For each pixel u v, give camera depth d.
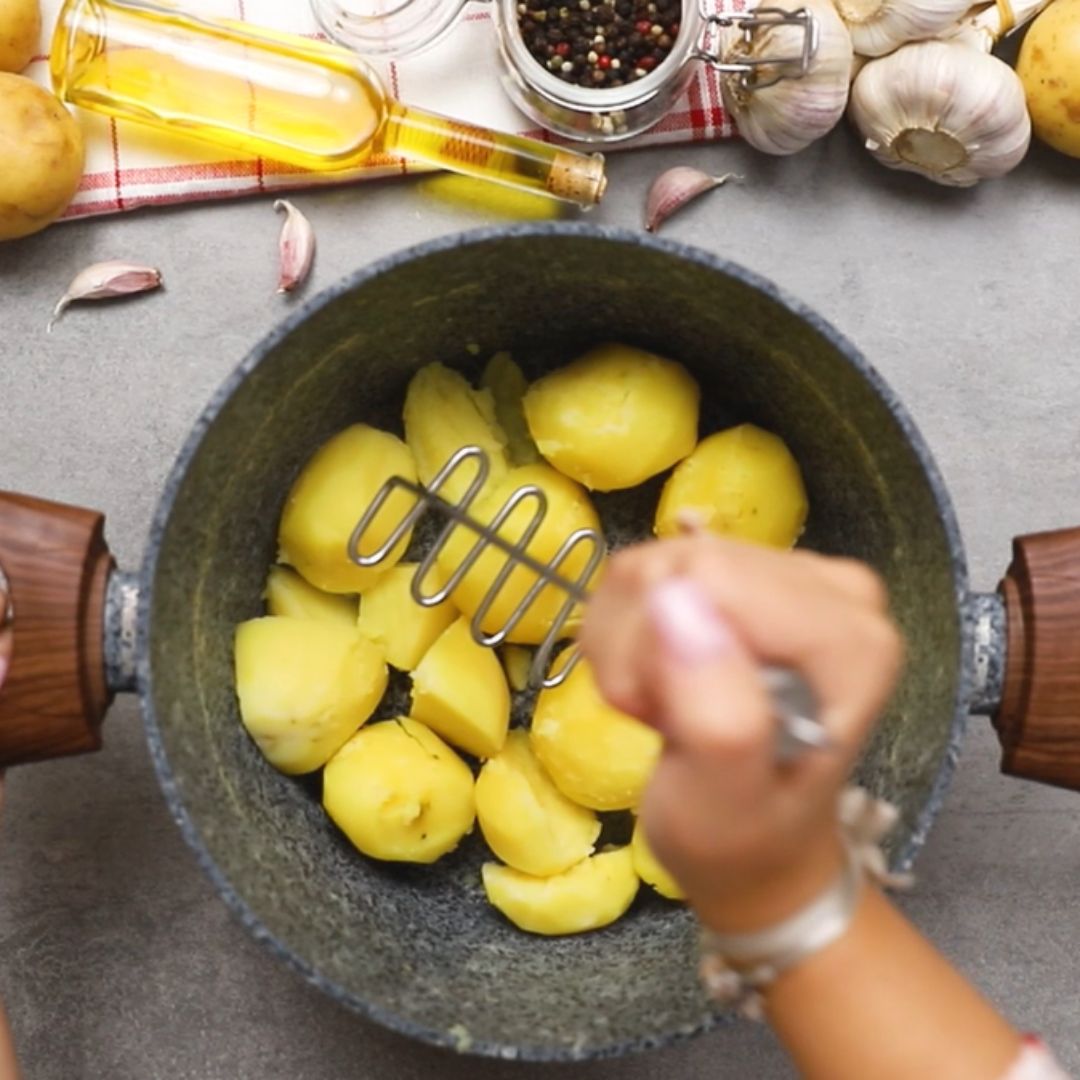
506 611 0.75
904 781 0.70
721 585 0.48
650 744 0.74
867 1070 0.56
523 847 0.76
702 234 0.84
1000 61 0.81
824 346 0.69
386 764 0.75
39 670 0.69
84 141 0.81
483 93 0.83
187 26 0.81
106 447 0.83
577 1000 0.73
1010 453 0.84
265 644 0.75
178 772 0.68
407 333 0.75
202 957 0.83
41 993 0.83
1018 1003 0.83
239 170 0.82
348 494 0.75
